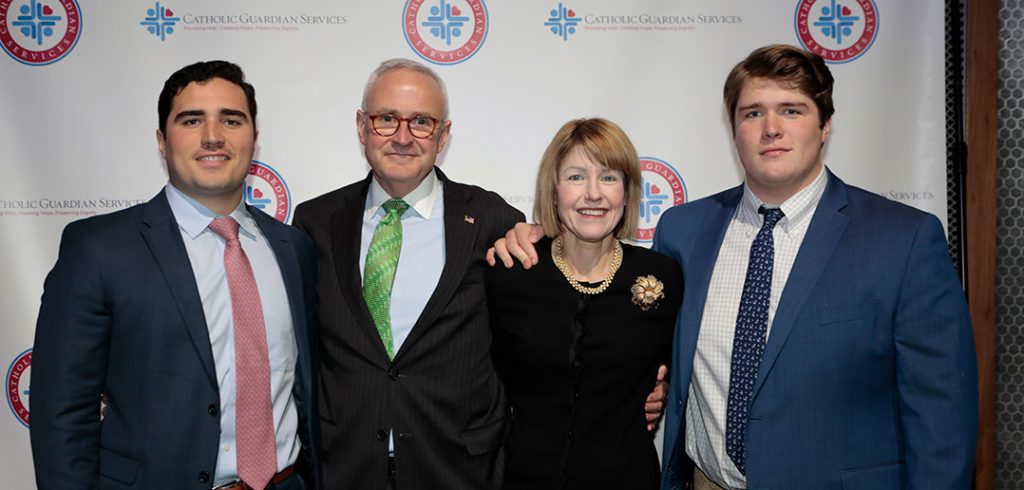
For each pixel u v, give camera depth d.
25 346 2.07
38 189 2.05
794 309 1.35
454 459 1.56
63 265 1.35
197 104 1.41
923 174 2.14
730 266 1.49
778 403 1.35
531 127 2.14
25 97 2.04
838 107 2.15
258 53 2.08
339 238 1.66
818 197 1.44
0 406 2.08
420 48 2.11
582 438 1.43
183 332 1.36
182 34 2.07
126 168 2.07
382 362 1.54
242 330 1.42
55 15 2.04
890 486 1.35
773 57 1.39
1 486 2.09
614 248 1.55
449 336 1.57
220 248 1.47
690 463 1.63
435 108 1.63
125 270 1.35
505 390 1.62
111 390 1.37
